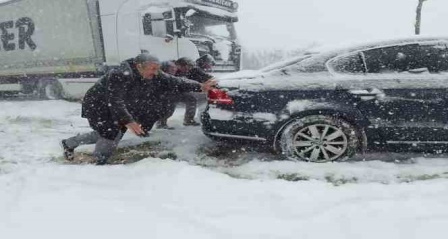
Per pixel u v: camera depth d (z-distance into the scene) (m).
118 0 9.12
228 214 2.92
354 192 3.28
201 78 5.98
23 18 11.25
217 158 4.73
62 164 4.48
